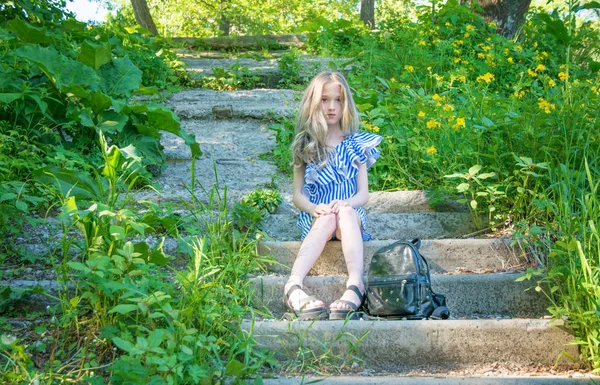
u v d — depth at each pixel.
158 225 3.50
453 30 7.43
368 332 2.72
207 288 2.67
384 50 7.10
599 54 7.39
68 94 4.32
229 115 6.06
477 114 4.29
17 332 2.62
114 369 2.24
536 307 3.12
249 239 3.42
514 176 3.74
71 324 2.62
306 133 3.48
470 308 3.14
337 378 2.45
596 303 2.56
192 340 2.27
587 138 3.62
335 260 3.36
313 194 3.49
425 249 3.43
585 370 2.66
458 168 3.95
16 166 3.68
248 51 9.59
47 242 3.30
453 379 2.42
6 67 4.32
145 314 2.49
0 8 6.58
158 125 4.48
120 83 4.75
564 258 2.98
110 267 2.55
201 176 4.56
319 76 3.47
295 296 2.93
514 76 6.38
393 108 4.75
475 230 3.76
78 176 3.36
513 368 2.70
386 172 4.28
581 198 3.24
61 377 2.32
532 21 7.58
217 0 21.14
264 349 2.61
